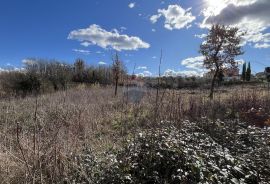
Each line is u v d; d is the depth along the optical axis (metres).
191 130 6.41
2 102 12.74
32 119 8.02
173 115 6.68
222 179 3.97
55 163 4.08
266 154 5.10
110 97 13.70
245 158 4.92
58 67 27.17
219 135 6.25
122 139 5.92
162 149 4.53
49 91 21.25
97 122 7.96
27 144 4.46
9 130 6.92
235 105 9.57
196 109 8.31
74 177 4.06
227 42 18.30
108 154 4.86
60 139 4.91
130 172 4.29
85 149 5.14
